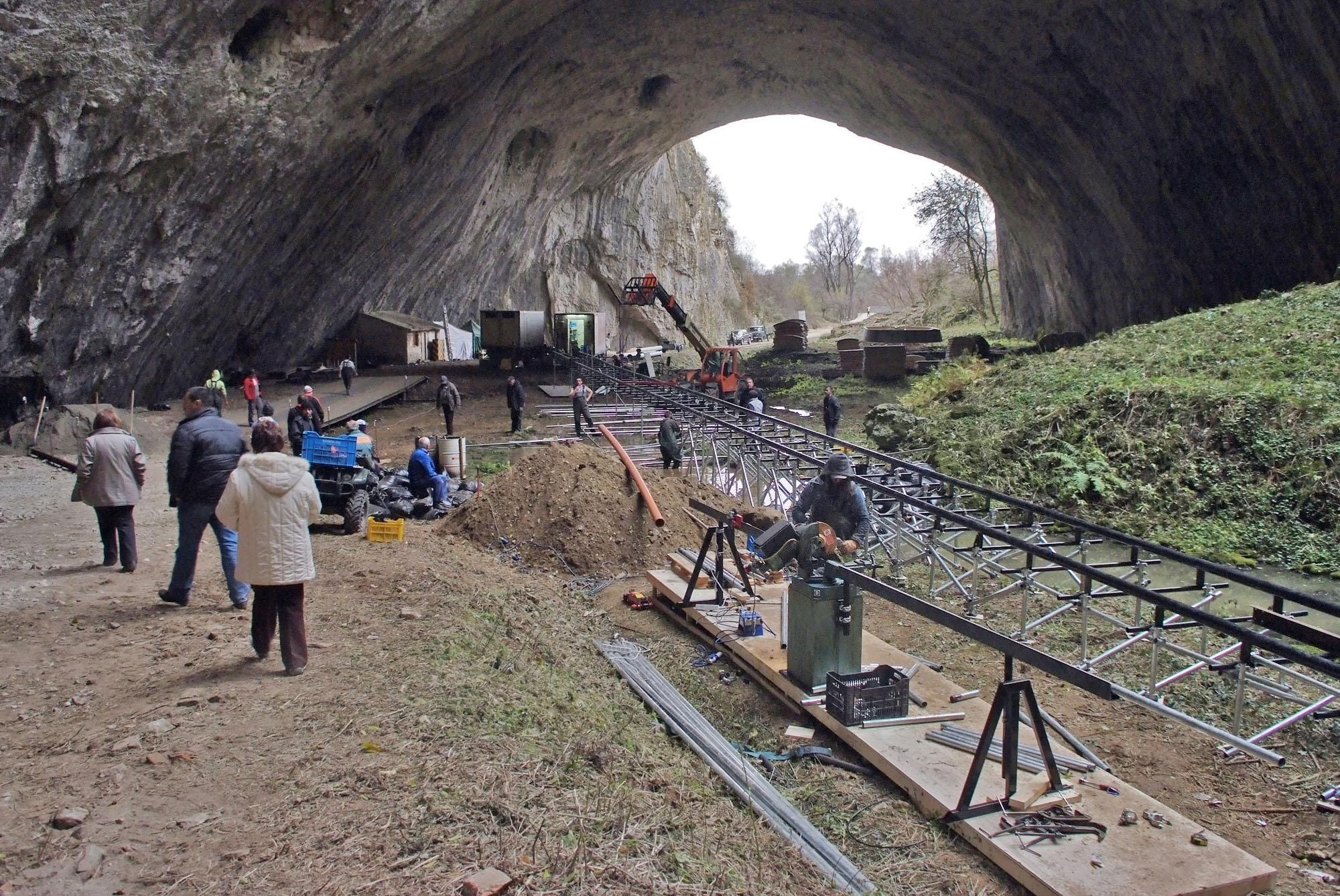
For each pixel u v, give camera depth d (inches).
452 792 160.4
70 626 259.9
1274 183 844.0
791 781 205.2
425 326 1578.5
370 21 805.2
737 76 1477.6
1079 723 242.7
